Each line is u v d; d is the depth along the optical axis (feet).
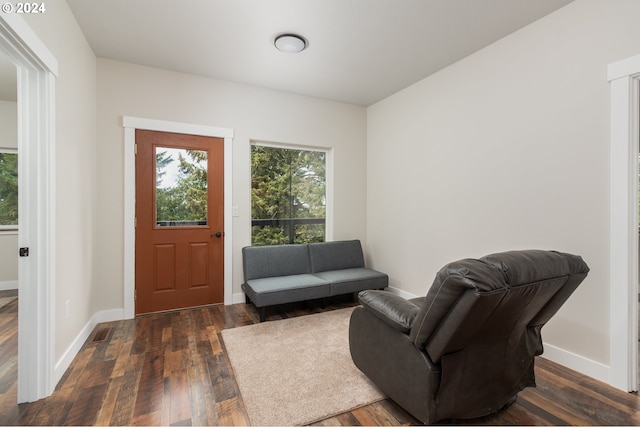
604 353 6.31
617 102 6.08
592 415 5.24
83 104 8.09
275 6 7.03
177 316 9.96
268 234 12.48
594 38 6.43
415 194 11.32
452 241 9.82
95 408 5.39
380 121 13.23
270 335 8.54
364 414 5.32
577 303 6.75
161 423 5.03
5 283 13.38
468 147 9.26
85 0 6.78
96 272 9.21
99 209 9.37
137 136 9.88
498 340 4.81
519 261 4.24
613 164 6.15
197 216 10.82
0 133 13.48
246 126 11.50
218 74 10.61
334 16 7.40
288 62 9.73
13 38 4.69
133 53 9.18
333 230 13.43
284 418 5.15
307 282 10.35
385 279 11.68
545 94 7.30
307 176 13.32
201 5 7.00
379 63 9.77
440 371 4.54
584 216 6.62
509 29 7.89
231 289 11.30
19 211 5.64
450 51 9.02
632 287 6.00
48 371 5.74
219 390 5.95
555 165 7.12
